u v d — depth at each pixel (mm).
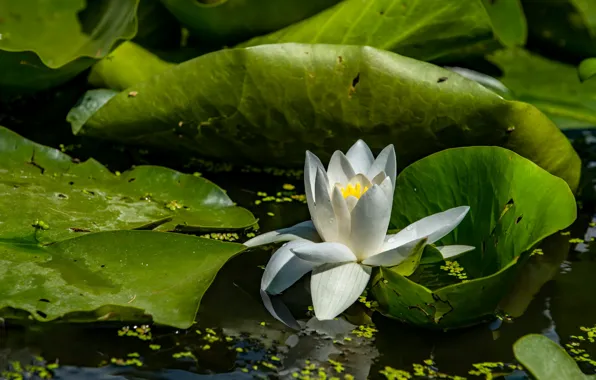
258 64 2490
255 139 2529
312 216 2418
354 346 2375
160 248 2412
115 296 2377
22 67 2541
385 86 2484
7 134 2508
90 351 2355
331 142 2520
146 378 2342
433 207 2449
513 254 2402
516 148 2488
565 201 2393
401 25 2539
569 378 2330
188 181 2498
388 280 2373
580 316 2408
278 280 2406
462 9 2531
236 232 2473
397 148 2510
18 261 2393
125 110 2521
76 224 2438
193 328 2381
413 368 2359
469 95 2475
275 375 2350
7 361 2344
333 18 2539
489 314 2395
